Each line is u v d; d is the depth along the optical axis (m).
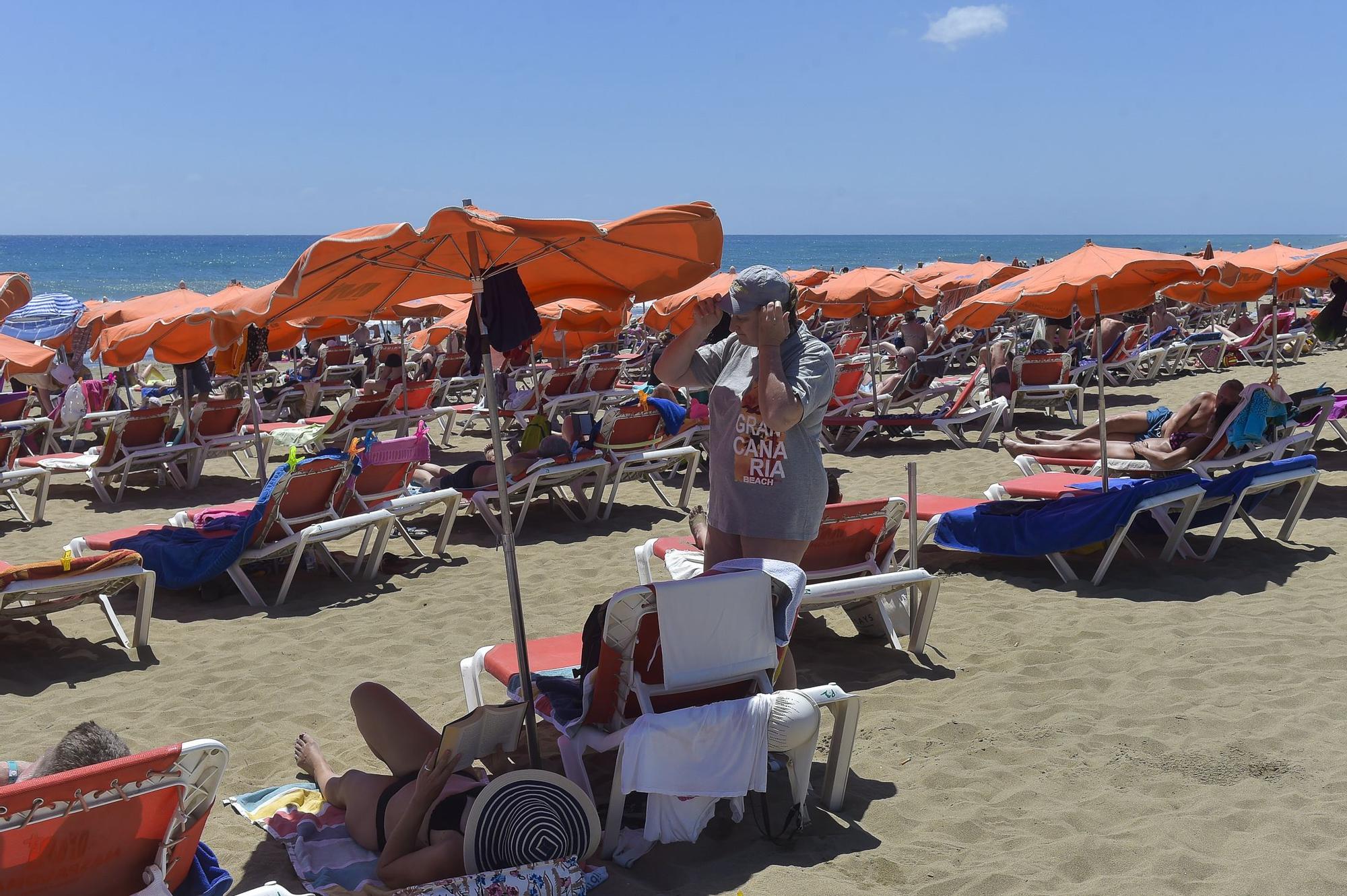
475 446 12.60
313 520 6.60
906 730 4.10
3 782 2.79
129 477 11.02
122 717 4.56
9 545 8.12
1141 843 3.16
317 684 4.87
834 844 3.23
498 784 2.88
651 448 8.97
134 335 7.59
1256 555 6.38
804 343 3.28
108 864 2.45
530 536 7.78
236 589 6.46
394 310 4.48
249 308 3.06
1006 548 6.13
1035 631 5.21
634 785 3.03
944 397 14.54
